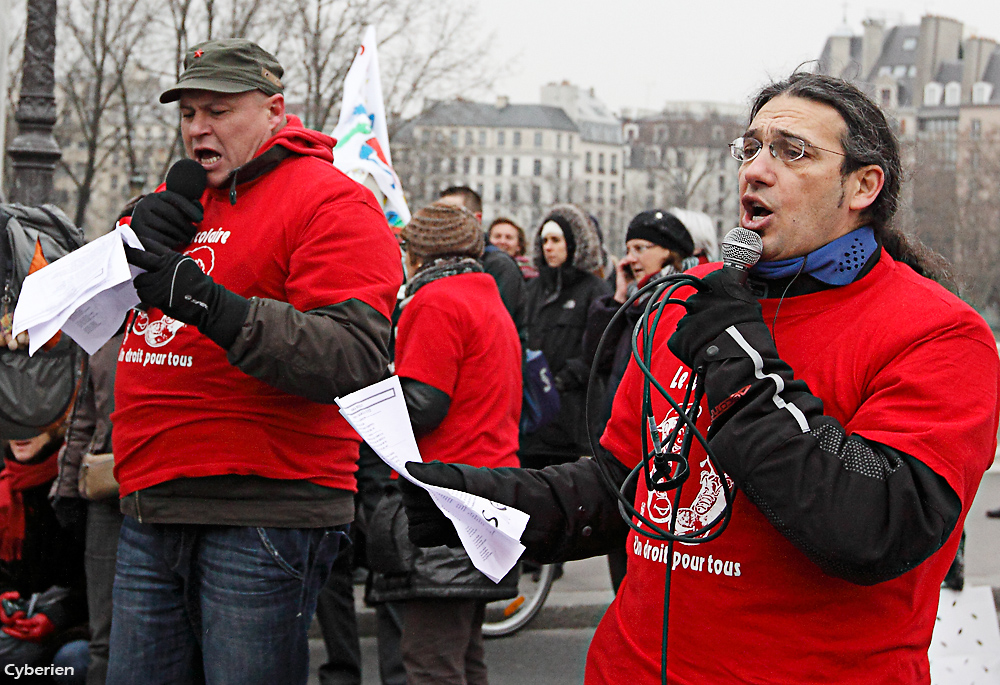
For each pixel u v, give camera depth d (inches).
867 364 67.9
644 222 182.1
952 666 149.3
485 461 143.3
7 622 165.8
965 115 4050.2
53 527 169.0
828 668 67.0
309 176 108.0
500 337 147.6
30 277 96.7
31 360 159.6
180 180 103.7
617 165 4726.9
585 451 230.5
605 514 79.8
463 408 143.6
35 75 286.2
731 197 2878.9
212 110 107.9
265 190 108.3
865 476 62.5
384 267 107.0
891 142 72.7
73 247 161.5
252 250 106.3
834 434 63.7
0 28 268.4
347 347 100.8
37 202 287.6
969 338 66.4
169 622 110.9
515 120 4500.5
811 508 62.2
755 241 70.1
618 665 75.9
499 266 224.4
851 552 61.9
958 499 63.3
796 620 67.6
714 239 206.2
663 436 75.6
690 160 2812.5
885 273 70.6
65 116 927.0
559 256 239.1
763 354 66.3
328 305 102.8
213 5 776.3
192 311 95.3
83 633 170.7
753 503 66.0
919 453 63.1
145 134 965.8
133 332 110.5
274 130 111.7
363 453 170.1
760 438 63.8
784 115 71.1
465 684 144.3
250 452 104.8
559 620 240.5
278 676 107.9
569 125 4544.8
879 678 67.1
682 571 71.4
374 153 199.3
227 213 109.2
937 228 2068.2
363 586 245.3
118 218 120.3
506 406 147.2
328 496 109.8
